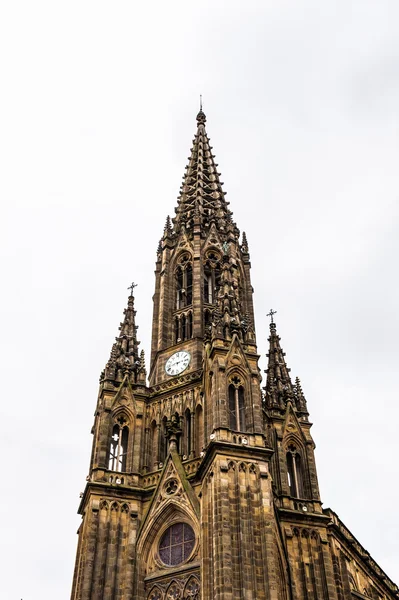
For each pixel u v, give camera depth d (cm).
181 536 6644
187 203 10606
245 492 6166
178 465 6994
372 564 8750
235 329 7531
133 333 8756
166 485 6925
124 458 7412
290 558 6688
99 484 6931
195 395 7694
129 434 7531
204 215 10312
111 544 6625
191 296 9175
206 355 7462
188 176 11169
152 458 7462
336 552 7262
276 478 7288
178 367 8181
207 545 6075
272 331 9219
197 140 11900
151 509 6819
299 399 8188
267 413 7825
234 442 6469
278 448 7519
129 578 6438
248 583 5638
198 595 6156
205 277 9281
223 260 8762
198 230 9638
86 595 6234
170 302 9081
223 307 7744
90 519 6694
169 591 6334
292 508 7056
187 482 6844
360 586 7975
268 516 6041
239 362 7156
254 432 6606
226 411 6694
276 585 5678
